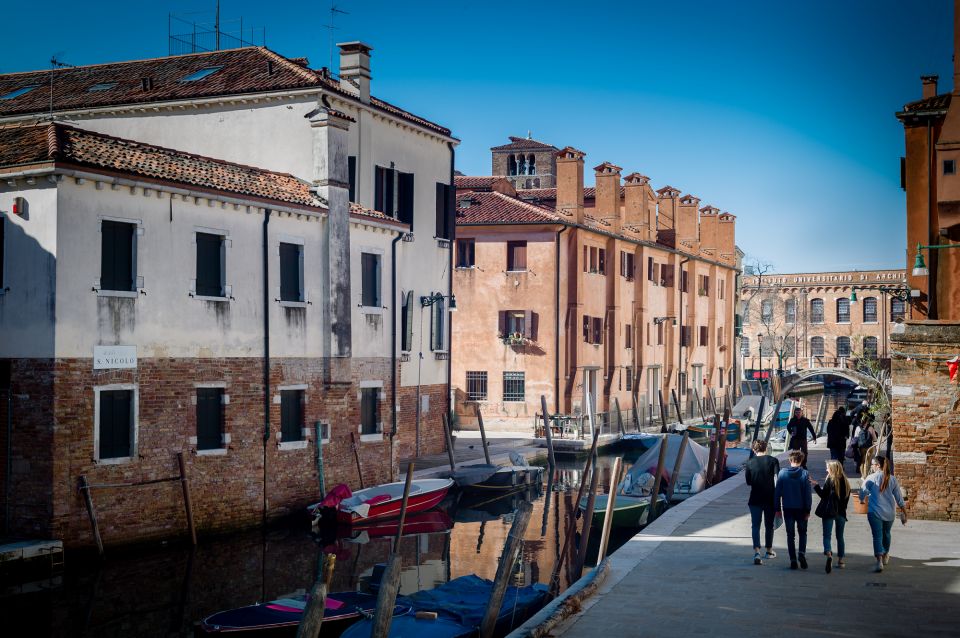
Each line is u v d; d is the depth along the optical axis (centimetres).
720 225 6769
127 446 1989
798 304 8162
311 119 2508
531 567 1955
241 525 2228
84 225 1911
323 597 1062
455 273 4475
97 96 3158
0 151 1964
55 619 1562
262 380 2286
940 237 2188
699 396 6166
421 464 3083
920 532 1675
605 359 4822
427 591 1533
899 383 1795
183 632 1508
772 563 1454
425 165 3362
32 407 1867
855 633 1096
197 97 2952
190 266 2122
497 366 4416
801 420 2772
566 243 4431
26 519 1861
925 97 2539
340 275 2503
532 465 3484
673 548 1576
